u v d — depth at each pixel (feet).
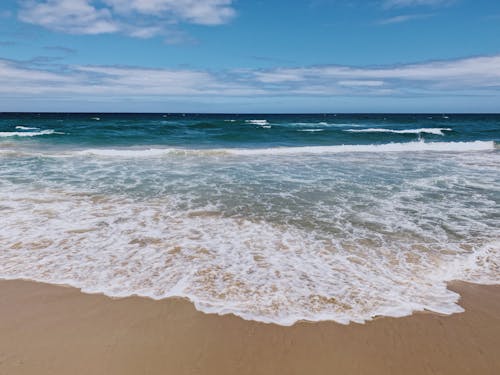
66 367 10.23
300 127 118.42
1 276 15.01
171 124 118.62
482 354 11.18
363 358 10.91
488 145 67.97
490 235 20.65
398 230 21.25
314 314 12.84
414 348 11.35
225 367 10.43
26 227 20.63
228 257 17.17
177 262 16.56
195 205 25.90
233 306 13.23
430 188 31.91
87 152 51.65
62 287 14.30
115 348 11.05
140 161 45.60
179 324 12.20
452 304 13.70
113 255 17.19
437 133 91.66
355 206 26.09
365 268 16.30
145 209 24.72
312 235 20.30
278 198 28.09
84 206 25.12
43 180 33.01
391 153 57.93
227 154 54.75
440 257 17.65
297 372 10.34
